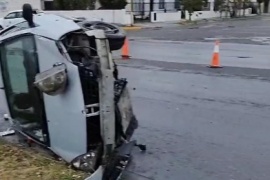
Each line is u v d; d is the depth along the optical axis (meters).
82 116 3.99
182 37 22.03
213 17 41.88
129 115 4.74
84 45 4.01
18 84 4.68
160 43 19.00
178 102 8.00
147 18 34.81
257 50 16.20
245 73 11.12
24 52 4.38
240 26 30.67
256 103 7.88
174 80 10.21
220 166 4.95
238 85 9.55
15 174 4.41
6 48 4.63
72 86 3.96
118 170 4.27
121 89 4.51
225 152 5.39
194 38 21.47
